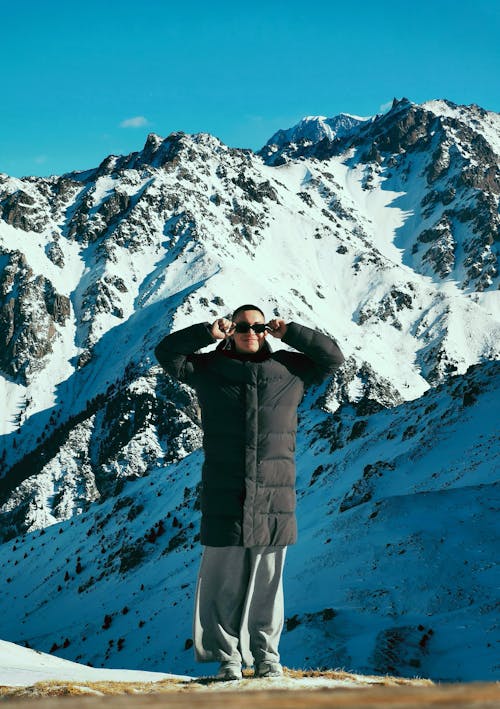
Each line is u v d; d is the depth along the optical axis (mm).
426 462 98500
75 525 192000
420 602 48188
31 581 169375
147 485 186375
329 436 149125
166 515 155125
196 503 152125
